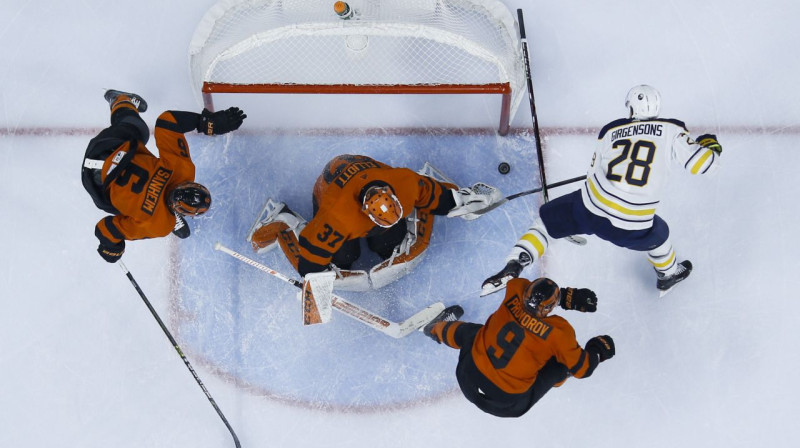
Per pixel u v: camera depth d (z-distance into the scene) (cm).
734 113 1545
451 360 1458
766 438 1411
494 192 1430
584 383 1448
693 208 1510
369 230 1250
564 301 1255
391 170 1244
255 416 1442
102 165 1222
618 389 1445
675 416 1429
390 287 1493
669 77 1569
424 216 1439
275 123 1560
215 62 1435
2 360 1455
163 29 1602
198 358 1464
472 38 1411
